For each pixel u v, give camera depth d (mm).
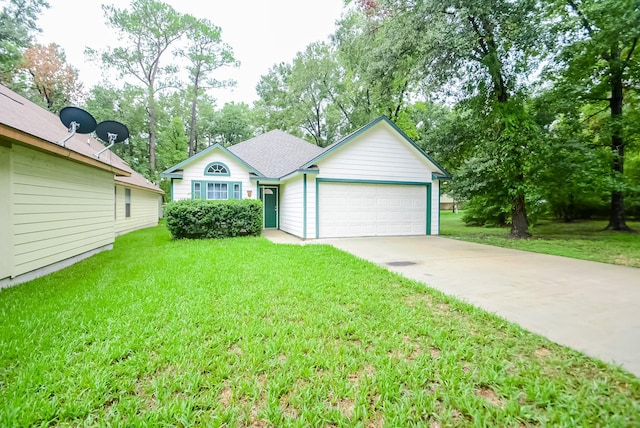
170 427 1684
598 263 6309
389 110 17906
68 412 1762
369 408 1863
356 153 10742
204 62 25938
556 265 6090
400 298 3914
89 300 3680
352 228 10812
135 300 3705
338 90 23172
